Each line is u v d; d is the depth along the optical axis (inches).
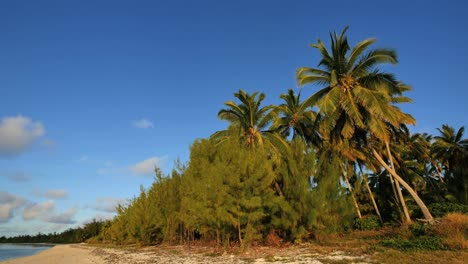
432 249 637.3
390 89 1037.2
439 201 1606.8
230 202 858.1
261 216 863.1
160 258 927.7
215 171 914.1
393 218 1429.6
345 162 1453.0
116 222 2297.0
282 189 1000.9
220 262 716.7
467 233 725.3
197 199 998.4
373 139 1173.7
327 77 1096.8
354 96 1050.1
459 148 1752.0
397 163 1502.2
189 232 1312.7
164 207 1407.5
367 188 1574.8
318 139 1433.3
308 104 1105.4
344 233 1087.0
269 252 824.9
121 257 1092.5
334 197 967.6
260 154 948.6
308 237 976.9
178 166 1384.1
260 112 1341.0
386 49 1010.1
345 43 1076.5
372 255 634.2
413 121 1058.7
